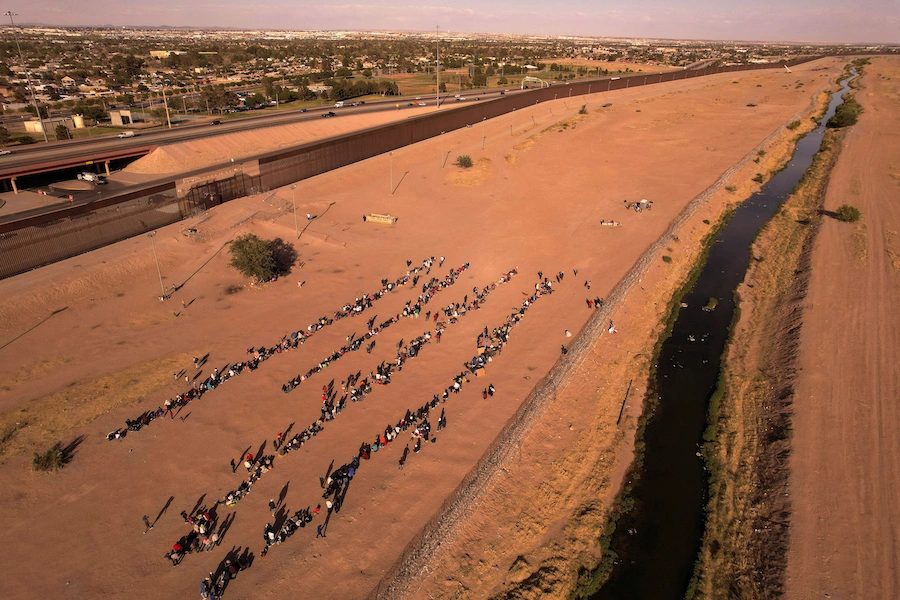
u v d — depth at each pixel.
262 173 85.38
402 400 44.25
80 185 85.94
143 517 34.00
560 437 42.81
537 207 86.31
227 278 62.03
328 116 131.00
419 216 82.19
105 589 29.92
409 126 116.88
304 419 42.16
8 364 46.00
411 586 31.47
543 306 58.00
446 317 55.97
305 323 54.34
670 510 38.19
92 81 192.38
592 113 156.62
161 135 106.88
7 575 30.27
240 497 35.53
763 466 40.78
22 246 57.41
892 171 103.44
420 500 35.78
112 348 48.91
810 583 32.09
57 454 37.12
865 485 37.81
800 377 48.06
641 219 81.06
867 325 54.91
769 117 152.75
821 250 71.62
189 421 41.38
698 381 50.19
